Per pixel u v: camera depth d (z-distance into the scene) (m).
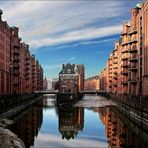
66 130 65.88
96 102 162.50
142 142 50.09
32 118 88.44
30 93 174.50
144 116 61.75
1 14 103.06
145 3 89.25
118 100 123.81
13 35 124.06
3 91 102.69
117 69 157.00
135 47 102.38
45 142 51.34
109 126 71.25
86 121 83.00
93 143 51.03
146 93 86.69
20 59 140.25
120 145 48.22
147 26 86.81
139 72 97.06
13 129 63.50
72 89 193.50
